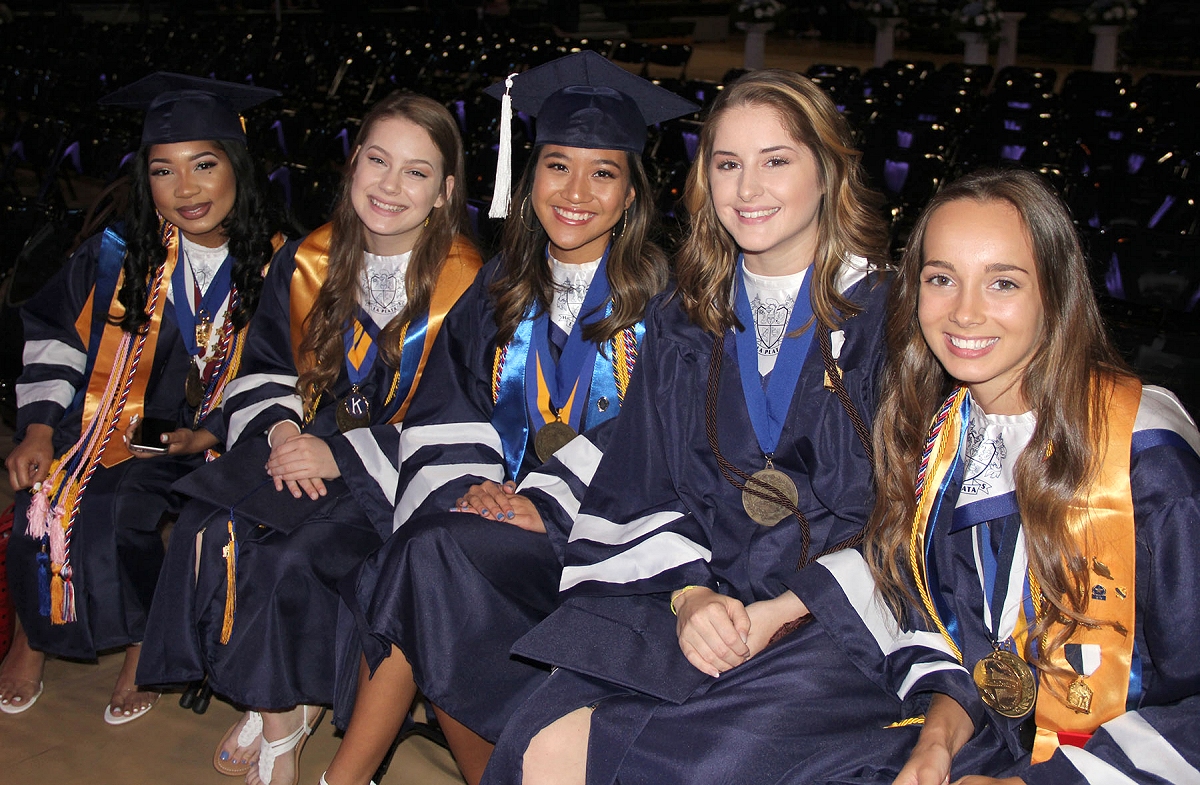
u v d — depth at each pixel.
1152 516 1.70
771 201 2.12
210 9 17.88
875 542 2.02
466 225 2.85
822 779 1.83
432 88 9.64
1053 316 1.75
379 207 2.64
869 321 2.17
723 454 2.23
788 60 18.94
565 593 2.20
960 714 1.87
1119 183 4.88
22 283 3.59
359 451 2.66
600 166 2.45
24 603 2.76
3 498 3.91
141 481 2.84
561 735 1.96
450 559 2.23
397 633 2.21
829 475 2.17
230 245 2.95
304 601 2.47
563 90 2.48
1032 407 1.82
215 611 2.53
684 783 1.86
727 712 1.92
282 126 7.15
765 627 2.05
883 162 5.40
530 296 2.61
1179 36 18.52
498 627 2.24
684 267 2.31
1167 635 1.70
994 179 1.77
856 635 1.99
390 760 2.50
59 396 2.91
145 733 2.75
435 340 2.74
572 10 20.48
